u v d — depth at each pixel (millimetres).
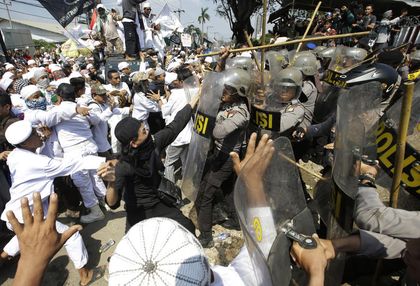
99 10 9000
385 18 9211
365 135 1574
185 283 981
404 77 4520
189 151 3084
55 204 857
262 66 3041
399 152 1570
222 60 3363
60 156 3855
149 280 977
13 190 2629
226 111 2875
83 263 2789
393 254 1496
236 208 790
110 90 5480
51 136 3762
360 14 9961
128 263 1017
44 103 4766
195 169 2945
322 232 2105
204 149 2771
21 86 6320
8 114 3521
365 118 1578
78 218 3918
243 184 895
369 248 1459
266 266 837
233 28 13672
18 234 841
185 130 4020
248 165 948
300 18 13125
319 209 2016
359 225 1527
